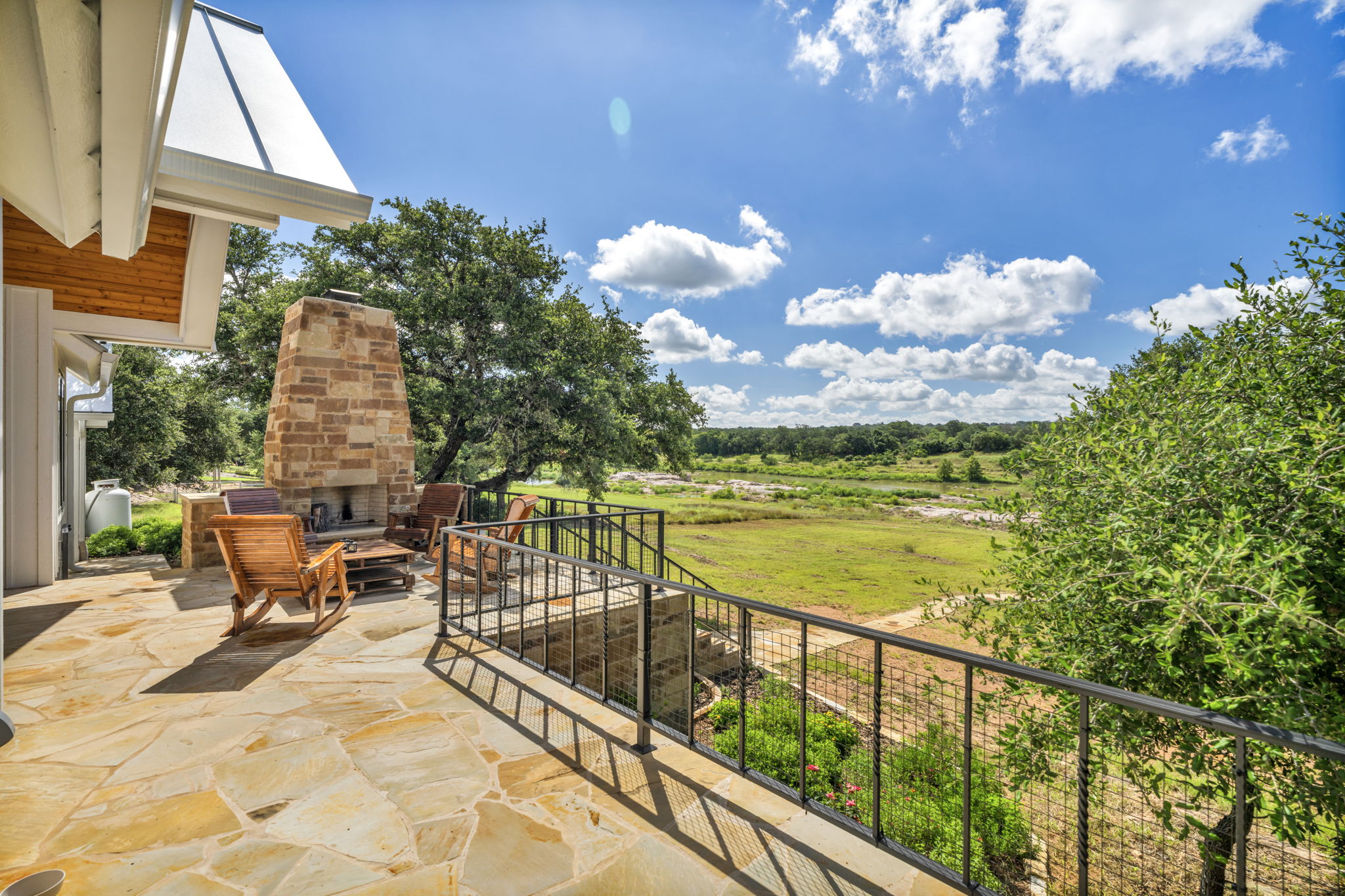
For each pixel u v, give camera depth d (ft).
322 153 11.28
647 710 9.46
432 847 6.98
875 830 6.74
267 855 6.76
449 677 12.65
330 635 15.47
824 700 20.30
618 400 53.31
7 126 6.88
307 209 10.74
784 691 20.24
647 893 6.24
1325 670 8.76
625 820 7.60
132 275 22.34
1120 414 12.17
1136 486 10.44
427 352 50.80
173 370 73.51
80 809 7.64
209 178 9.51
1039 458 12.71
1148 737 10.01
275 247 64.90
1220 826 9.64
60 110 6.33
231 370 53.36
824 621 7.06
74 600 18.78
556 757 9.29
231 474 140.26
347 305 26.21
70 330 23.03
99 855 6.70
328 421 25.58
